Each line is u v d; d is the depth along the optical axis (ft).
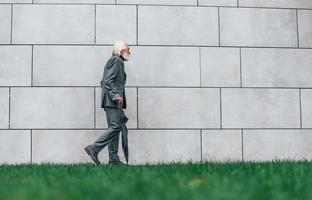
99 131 35.32
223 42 36.70
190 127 35.86
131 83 35.76
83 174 19.83
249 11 37.09
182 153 35.65
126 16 36.17
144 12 36.32
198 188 13.24
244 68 36.68
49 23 35.73
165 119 35.76
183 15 36.58
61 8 35.88
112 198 11.01
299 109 36.81
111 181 16.16
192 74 36.24
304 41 37.37
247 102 36.45
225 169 21.34
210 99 36.17
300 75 37.06
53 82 35.35
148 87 35.83
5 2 35.70
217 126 36.04
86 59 35.68
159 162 32.71
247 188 13.16
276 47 37.06
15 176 19.53
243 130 36.19
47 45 35.58
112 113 31.24
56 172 21.39
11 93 35.09
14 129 34.86
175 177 17.10
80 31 35.78
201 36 36.58
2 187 14.16
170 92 35.96
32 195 11.86
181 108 35.94
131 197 11.09
